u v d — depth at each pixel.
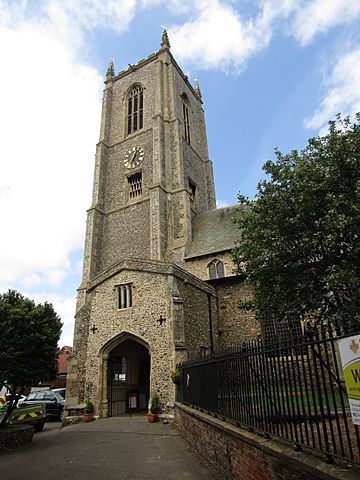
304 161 12.52
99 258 29.88
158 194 27.88
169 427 13.23
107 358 17.02
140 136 33.12
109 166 33.91
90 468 8.30
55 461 9.25
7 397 14.93
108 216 31.33
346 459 3.43
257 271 12.37
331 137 11.73
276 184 13.05
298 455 4.07
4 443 10.88
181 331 15.59
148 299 16.58
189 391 11.05
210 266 24.44
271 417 5.19
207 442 7.64
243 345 6.36
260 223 12.78
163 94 33.97
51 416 20.58
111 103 37.66
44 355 12.31
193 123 38.28
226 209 29.67
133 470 7.90
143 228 28.70
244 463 5.44
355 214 10.46
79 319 18.23
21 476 7.96
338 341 3.84
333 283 9.99
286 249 12.05
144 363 19.91
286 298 12.05
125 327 16.67
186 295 17.84
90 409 16.12
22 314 12.05
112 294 17.75
